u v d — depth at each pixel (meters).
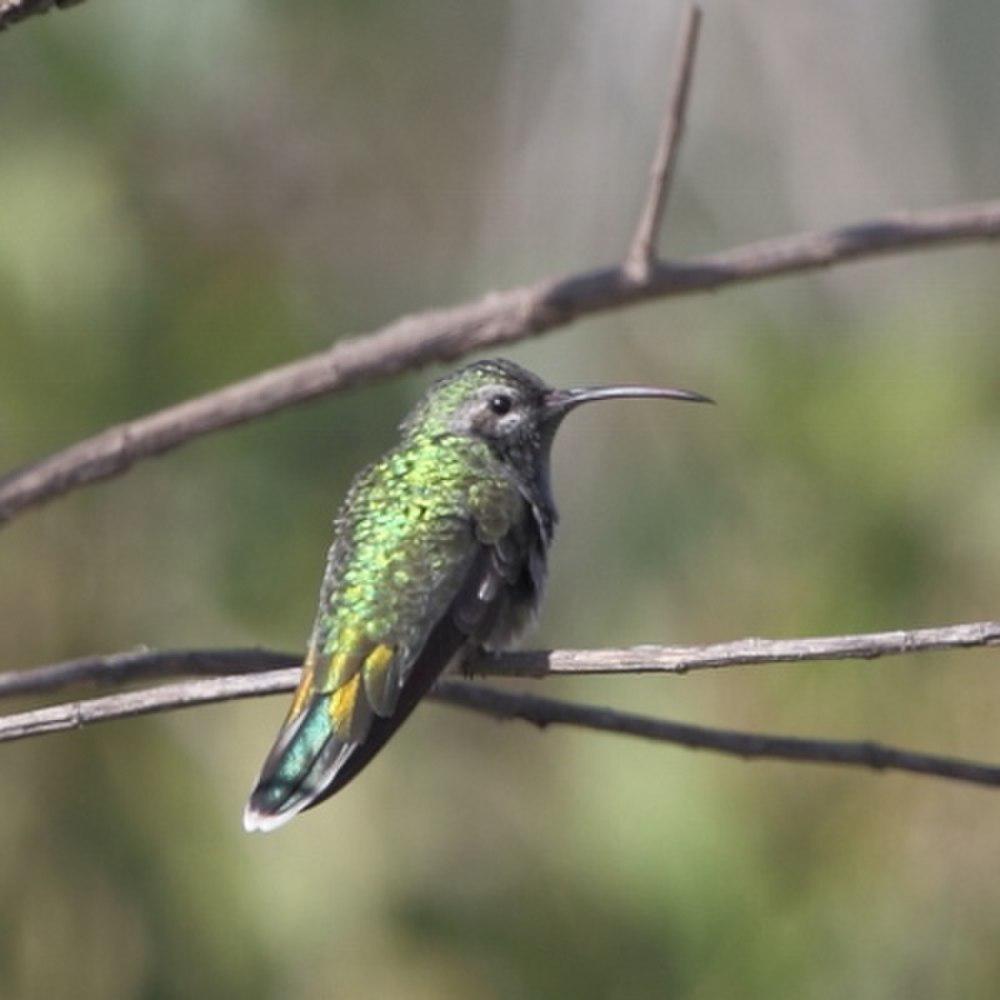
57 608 12.33
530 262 12.98
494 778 12.60
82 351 12.32
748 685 11.66
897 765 8.09
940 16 14.35
